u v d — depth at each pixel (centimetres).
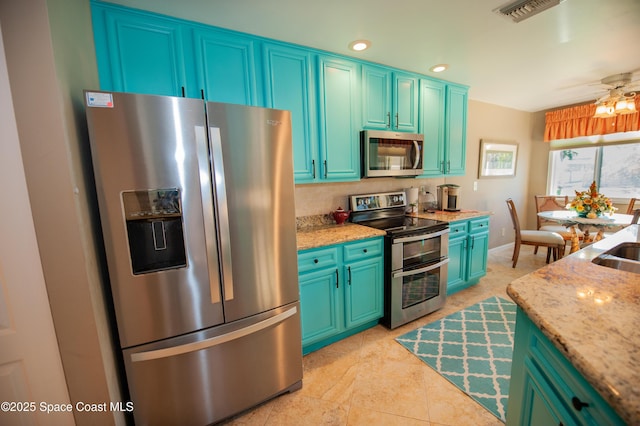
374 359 186
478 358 184
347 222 255
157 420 126
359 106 225
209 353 131
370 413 144
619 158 369
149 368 121
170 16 150
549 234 336
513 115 415
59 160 96
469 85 299
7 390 102
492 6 154
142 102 109
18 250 97
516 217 349
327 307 192
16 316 99
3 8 87
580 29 182
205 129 120
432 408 146
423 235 224
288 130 144
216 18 155
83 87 119
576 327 68
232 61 169
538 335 82
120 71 141
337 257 193
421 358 186
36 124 93
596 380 52
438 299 246
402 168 246
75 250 101
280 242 146
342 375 172
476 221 284
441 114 281
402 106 251
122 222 110
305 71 195
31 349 102
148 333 119
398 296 218
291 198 148
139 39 145
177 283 121
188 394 129
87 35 128
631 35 190
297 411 148
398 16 162
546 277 102
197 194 121
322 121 205
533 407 83
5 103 91
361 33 180
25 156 93
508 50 212
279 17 157
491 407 145
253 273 139
